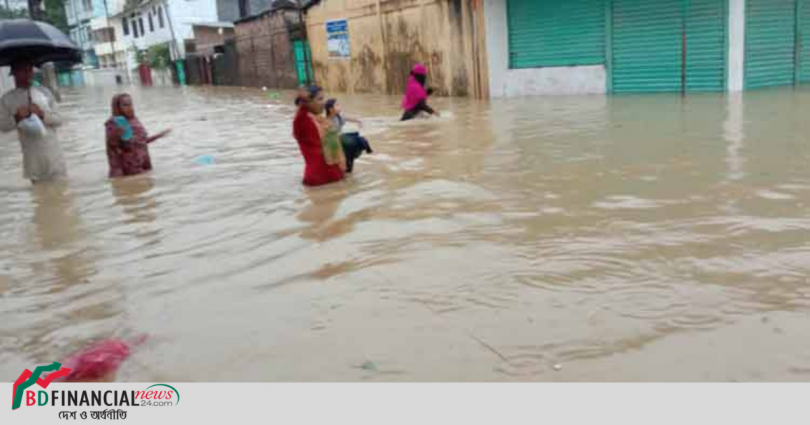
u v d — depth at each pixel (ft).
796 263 11.96
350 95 67.26
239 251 14.92
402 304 11.27
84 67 191.21
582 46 47.55
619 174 20.06
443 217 16.37
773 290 10.92
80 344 10.74
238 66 102.68
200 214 18.72
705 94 41.04
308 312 11.25
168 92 100.99
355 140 22.29
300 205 18.79
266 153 29.50
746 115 30.55
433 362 9.32
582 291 11.30
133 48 153.38
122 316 11.73
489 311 10.77
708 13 41.09
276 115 48.98
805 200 15.97
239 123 44.32
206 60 115.96
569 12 47.52
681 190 17.69
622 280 11.68
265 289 12.44
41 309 12.33
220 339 10.53
